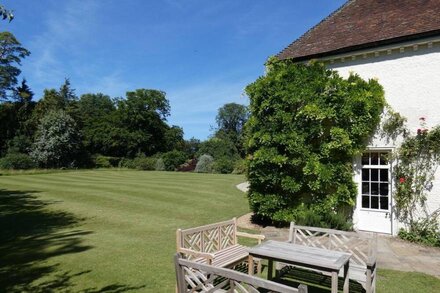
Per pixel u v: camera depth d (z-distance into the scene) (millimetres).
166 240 9031
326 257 4957
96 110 76250
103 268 6758
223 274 3881
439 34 9664
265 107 11078
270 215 11031
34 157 43125
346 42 11672
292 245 5719
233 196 17484
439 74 9883
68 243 8727
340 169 10508
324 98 10414
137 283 5965
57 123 45312
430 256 8102
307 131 10555
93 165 49656
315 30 14109
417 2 11945
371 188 11023
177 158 45656
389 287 5938
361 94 10258
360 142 10773
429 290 5816
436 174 9781
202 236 6215
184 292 4375
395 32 10641
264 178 10867
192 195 17500
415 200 10039
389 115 10570
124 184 21953
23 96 55938
